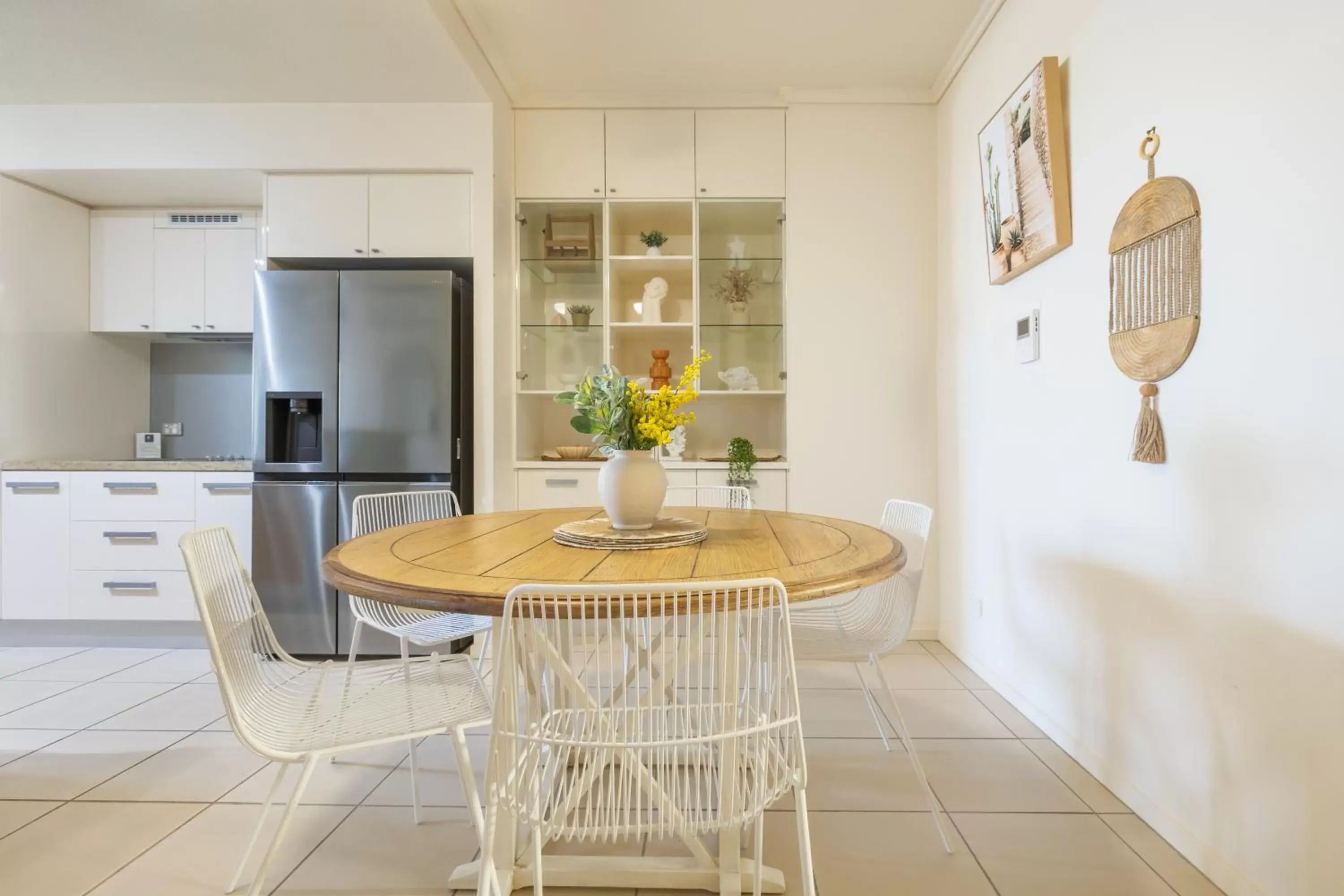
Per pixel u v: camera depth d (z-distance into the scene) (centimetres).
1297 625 127
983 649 277
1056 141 206
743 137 339
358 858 159
